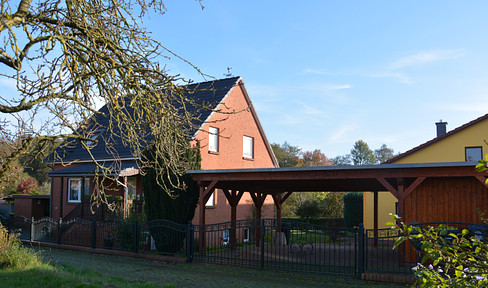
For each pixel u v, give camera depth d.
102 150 21.84
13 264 10.92
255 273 12.22
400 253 11.69
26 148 7.68
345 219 28.94
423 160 24.62
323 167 12.44
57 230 19.50
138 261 14.31
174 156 8.78
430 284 4.16
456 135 24.05
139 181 20.23
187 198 15.26
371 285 10.53
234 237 16.92
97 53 7.25
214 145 21.52
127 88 7.84
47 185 40.59
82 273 10.97
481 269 4.11
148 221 15.26
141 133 8.84
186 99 8.28
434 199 12.17
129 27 8.09
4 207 31.36
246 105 24.31
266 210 25.50
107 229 16.69
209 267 13.16
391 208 25.34
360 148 83.25
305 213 27.56
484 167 4.18
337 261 14.17
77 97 7.28
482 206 11.65
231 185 16.30
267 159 26.34
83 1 7.69
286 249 17.78
